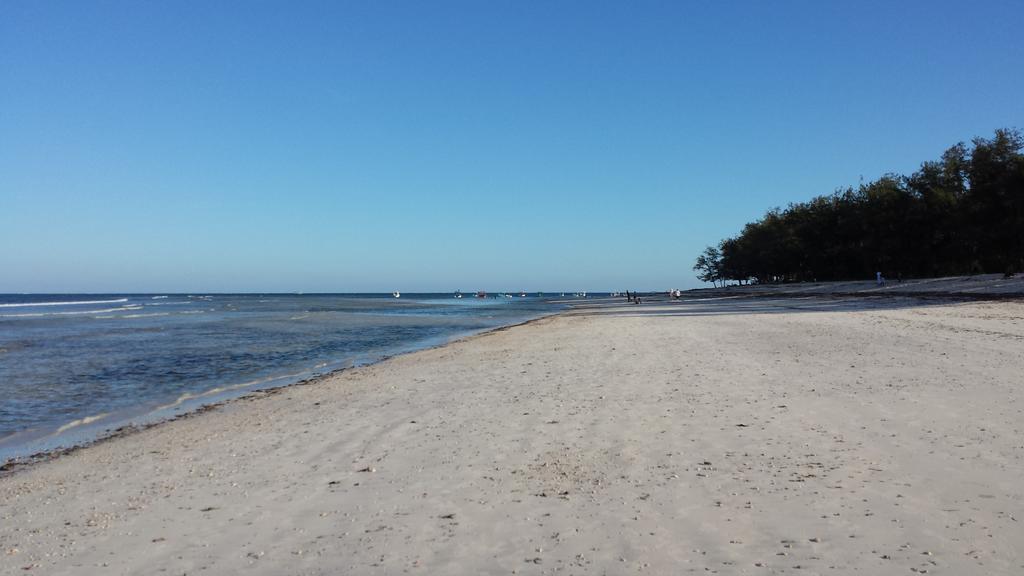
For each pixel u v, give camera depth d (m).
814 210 95.25
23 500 7.84
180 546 5.86
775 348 18.53
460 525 6.02
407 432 10.20
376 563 5.25
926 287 54.50
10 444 11.98
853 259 85.81
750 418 9.76
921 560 4.82
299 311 84.69
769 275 127.38
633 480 7.12
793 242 98.38
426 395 13.81
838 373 13.50
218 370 22.39
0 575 5.34
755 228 124.31
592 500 6.53
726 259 142.12
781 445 8.20
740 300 68.75
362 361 24.38
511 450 8.69
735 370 14.59
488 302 147.00
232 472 8.47
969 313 27.95
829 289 71.94
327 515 6.50
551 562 5.11
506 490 7.00
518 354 21.25
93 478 8.80
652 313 48.78
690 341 21.86
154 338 36.69
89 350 29.61
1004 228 49.00
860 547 5.10
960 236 59.28
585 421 10.18
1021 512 5.65
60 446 11.63
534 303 132.25
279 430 11.23
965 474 6.72
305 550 5.61
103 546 5.96
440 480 7.50
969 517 5.59
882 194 74.12
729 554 5.09
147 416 14.36
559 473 7.53
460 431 10.02
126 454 10.30
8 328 46.97
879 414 9.59
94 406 15.80
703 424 9.54
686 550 5.21
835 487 6.53
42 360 25.59
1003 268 59.09
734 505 6.18
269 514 6.62
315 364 23.73
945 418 9.15
